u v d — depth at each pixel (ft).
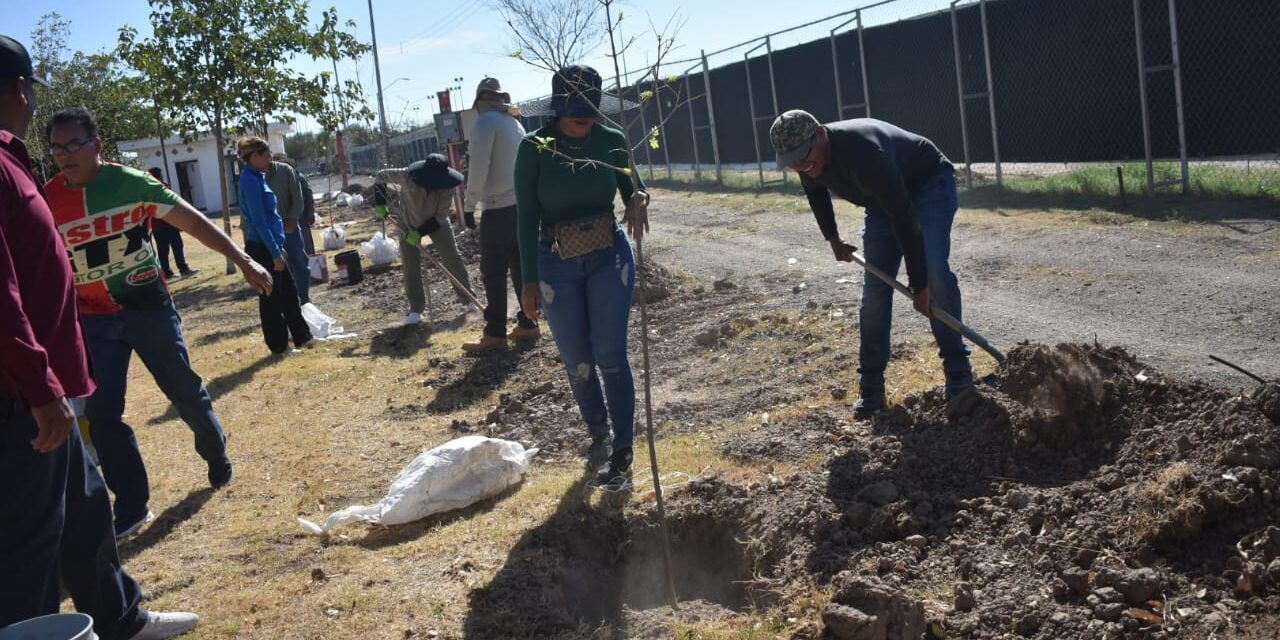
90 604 11.41
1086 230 28.99
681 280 30.30
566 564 13.57
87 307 15.61
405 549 14.15
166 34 47.21
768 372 19.94
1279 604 9.45
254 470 18.51
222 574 14.01
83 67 83.25
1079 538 10.99
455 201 51.75
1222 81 32.17
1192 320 18.69
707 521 13.97
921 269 14.55
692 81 64.90
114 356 15.79
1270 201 28.66
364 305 36.27
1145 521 10.80
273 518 16.01
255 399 23.88
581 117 14.12
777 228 39.14
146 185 15.53
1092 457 12.81
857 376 18.30
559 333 15.49
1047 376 13.55
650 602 13.48
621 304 15.03
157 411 23.98
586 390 16.02
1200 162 36.22
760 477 14.61
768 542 12.87
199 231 16.07
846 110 49.01
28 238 9.49
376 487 16.97
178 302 44.06
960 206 37.27
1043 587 10.54
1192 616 9.65
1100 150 37.22
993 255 27.40
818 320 22.85
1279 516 10.42
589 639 11.62
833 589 11.27
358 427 20.61
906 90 46.14
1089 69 36.65
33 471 9.41
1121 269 23.65
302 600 12.92
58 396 8.77
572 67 14.39
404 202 29.40
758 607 12.00
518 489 15.94
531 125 67.56
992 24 40.52
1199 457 11.59
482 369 23.93
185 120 49.44
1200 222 27.61
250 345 30.83
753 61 57.26
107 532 11.35
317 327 30.73
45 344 9.62
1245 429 11.41
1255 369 15.40
